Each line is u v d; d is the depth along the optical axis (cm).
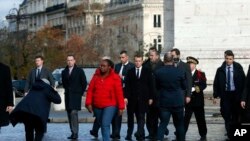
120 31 19525
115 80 3406
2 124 3092
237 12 6219
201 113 3950
